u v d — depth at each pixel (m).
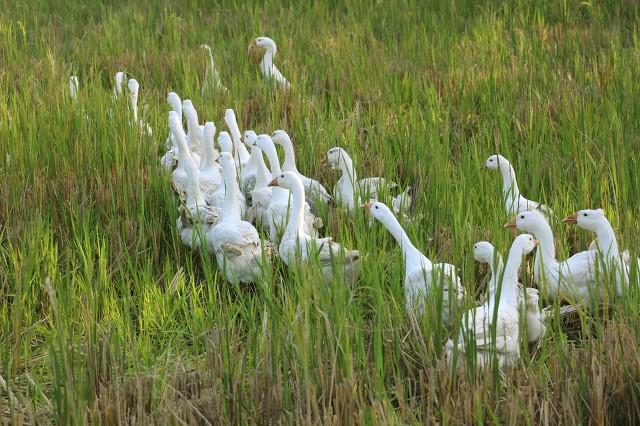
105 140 12.43
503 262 7.96
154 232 10.53
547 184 11.80
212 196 11.25
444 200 10.63
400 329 8.02
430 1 21.98
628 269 8.72
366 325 8.66
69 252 9.84
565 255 9.65
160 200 11.34
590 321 8.20
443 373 7.20
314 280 7.89
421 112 13.99
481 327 7.50
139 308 8.95
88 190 11.58
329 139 12.98
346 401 6.81
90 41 19.38
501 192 10.73
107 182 11.57
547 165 11.91
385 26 20.58
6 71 16.58
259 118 15.02
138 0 23.38
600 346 7.48
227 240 9.38
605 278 8.30
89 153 12.14
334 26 20.61
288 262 9.00
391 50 18.72
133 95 14.74
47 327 8.91
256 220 11.19
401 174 12.20
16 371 8.13
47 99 14.24
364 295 8.97
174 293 9.30
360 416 6.57
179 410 6.96
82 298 9.00
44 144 12.34
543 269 8.13
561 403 6.91
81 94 14.59
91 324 8.22
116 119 13.16
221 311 8.40
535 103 14.34
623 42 18.42
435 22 20.02
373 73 16.72
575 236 10.19
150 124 14.20
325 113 14.30
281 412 6.96
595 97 14.30
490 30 18.78
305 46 19.17
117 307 8.84
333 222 10.57
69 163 12.02
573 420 6.68
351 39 19.34
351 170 11.16
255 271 9.38
